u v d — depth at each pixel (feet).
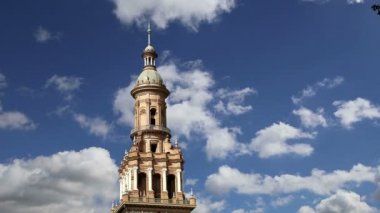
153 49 394.11
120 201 354.74
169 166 362.74
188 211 351.05
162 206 346.74
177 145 371.15
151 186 352.49
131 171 353.51
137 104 379.14
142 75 384.47
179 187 358.02
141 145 366.43
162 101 380.99
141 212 343.26
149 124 370.53
